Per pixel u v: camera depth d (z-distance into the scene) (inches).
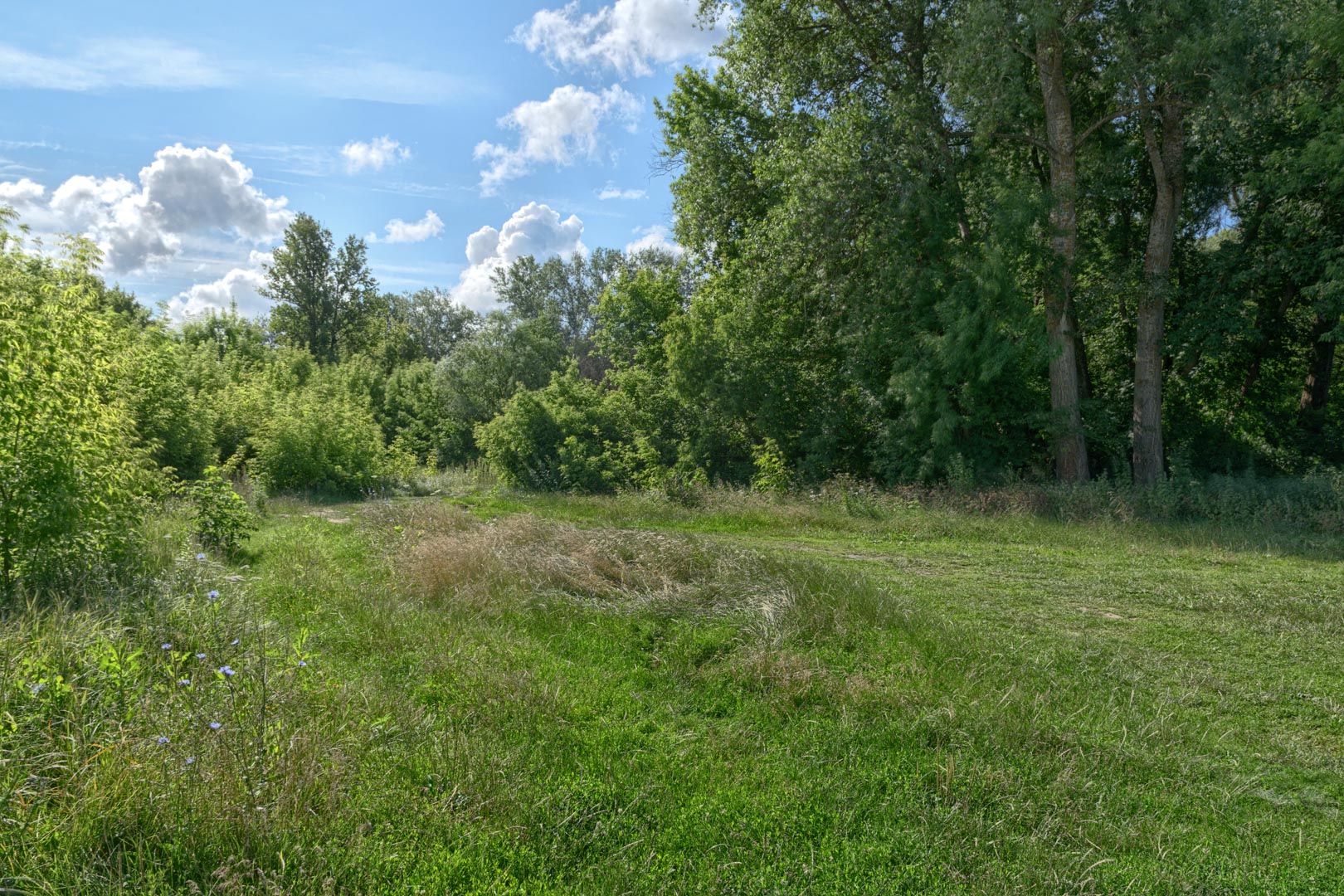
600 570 319.0
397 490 829.2
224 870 112.7
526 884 123.2
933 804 158.2
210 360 914.7
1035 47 690.8
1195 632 286.2
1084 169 747.4
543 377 1437.0
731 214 904.9
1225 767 183.0
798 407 801.6
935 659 237.9
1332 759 189.2
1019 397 700.7
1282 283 759.1
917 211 685.9
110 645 174.6
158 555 287.4
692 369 804.6
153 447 425.4
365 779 146.3
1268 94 638.5
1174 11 593.0
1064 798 161.6
